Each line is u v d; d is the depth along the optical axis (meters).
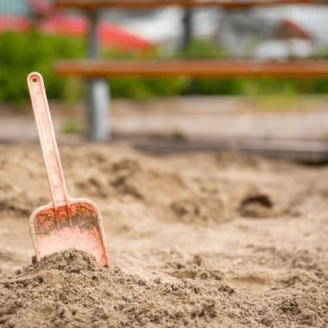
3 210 5.36
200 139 9.86
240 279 4.21
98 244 3.88
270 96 14.68
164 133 10.27
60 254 3.69
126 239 5.23
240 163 8.33
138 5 9.34
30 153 6.59
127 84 15.59
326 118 12.92
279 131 10.99
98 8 9.41
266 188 7.07
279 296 3.73
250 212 6.19
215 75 8.82
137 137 10.02
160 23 19.22
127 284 3.56
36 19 17.20
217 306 3.42
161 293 3.50
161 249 4.87
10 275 3.90
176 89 16.03
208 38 16.39
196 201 6.20
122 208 5.80
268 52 13.75
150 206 6.06
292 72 8.62
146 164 6.80
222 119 12.81
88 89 9.38
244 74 8.73
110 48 15.99
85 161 6.68
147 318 3.24
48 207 3.84
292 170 8.17
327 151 8.52
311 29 11.52
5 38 14.45
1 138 9.23
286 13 11.50
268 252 4.86
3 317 3.27
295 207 6.37
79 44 15.30
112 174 6.50
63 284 3.47
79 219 3.88
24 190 5.61
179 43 16.67
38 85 3.97
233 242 5.14
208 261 4.53
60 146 7.87
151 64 8.93
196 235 5.36
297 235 5.33
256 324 3.34
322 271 4.19
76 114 13.16
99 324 3.19
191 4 9.30
